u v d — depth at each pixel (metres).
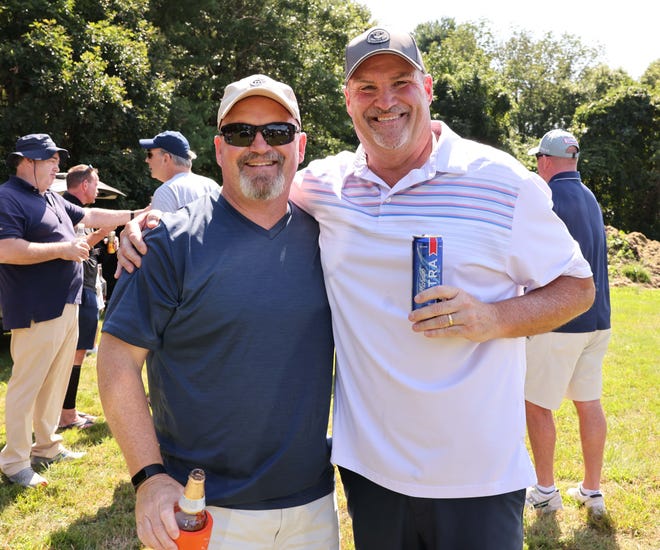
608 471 3.93
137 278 1.79
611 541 3.18
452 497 1.81
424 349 1.80
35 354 3.74
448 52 33.12
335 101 19.44
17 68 11.44
